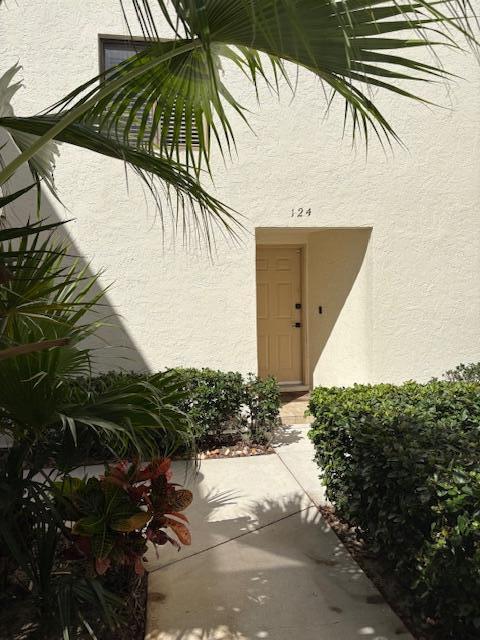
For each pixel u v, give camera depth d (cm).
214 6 155
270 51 173
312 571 299
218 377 529
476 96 620
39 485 243
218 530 351
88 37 538
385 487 271
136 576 270
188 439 283
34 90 531
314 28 153
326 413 350
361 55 164
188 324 572
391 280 611
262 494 412
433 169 615
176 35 159
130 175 555
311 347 782
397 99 602
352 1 139
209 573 297
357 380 639
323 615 258
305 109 584
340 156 594
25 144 291
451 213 622
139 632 246
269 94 577
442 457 250
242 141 575
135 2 146
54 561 271
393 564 271
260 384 537
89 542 238
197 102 234
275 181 582
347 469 313
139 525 238
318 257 741
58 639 224
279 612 261
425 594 224
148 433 266
